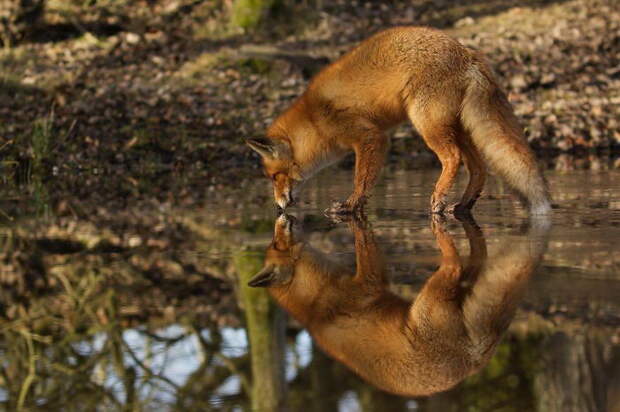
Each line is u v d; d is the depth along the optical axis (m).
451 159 6.83
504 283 4.15
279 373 2.96
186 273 4.74
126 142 11.65
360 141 7.31
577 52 14.43
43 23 15.77
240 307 3.89
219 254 5.32
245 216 7.18
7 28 15.52
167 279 4.59
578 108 12.41
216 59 14.75
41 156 10.91
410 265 4.71
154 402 2.71
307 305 3.89
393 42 7.03
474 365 3.04
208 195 8.72
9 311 3.96
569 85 13.20
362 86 7.20
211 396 2.77
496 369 3.00
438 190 6.89
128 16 16.28
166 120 12.38
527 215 6.60
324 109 7.38
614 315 3.50
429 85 6.80
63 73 14.17
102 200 8.40
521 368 2.99
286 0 16.52
